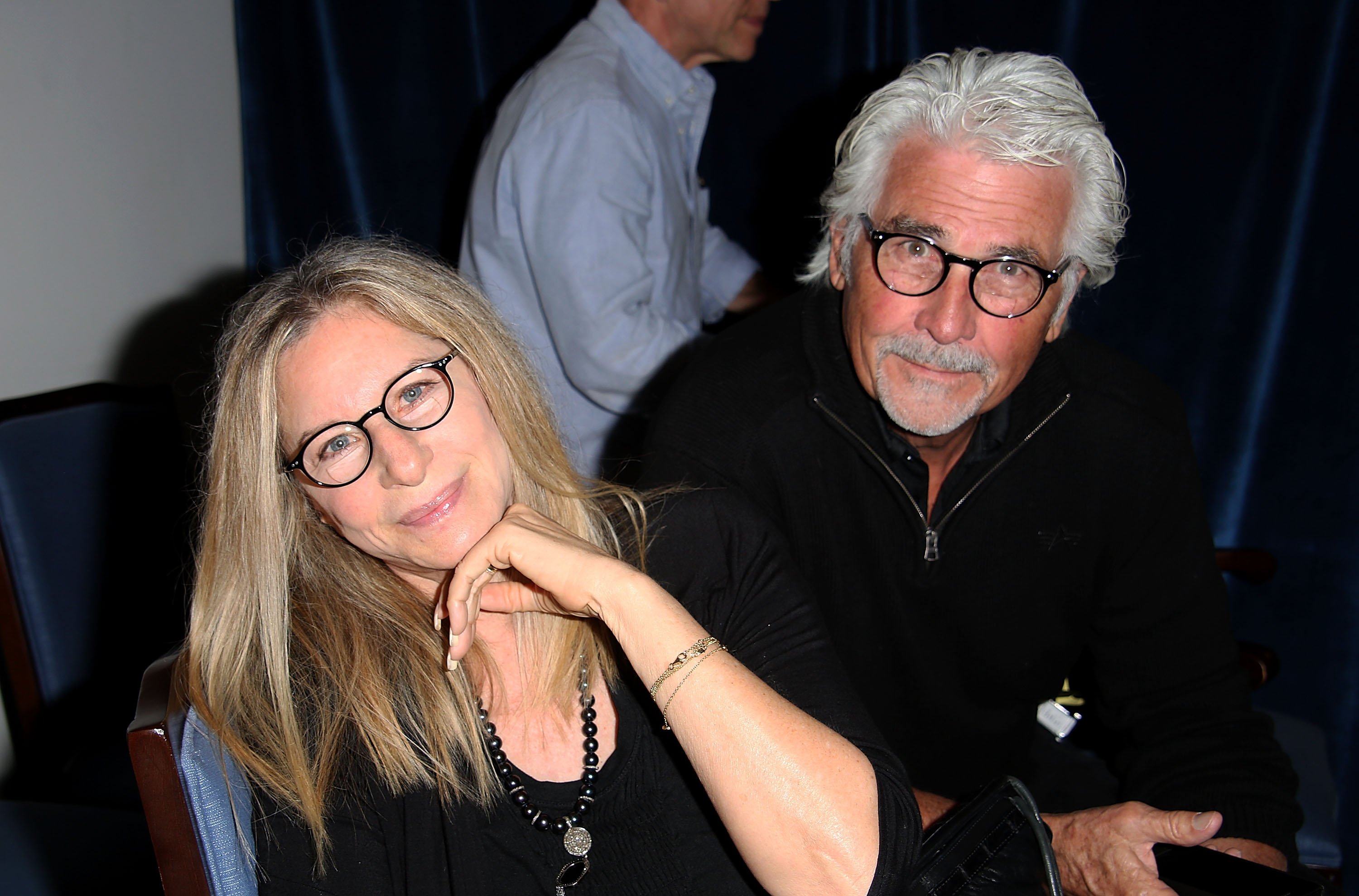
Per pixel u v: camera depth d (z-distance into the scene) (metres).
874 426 1.20
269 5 2.43
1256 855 1.18
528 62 2.48
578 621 0.99
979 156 1.05
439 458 0.90
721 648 0.89
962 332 1.09
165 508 1.72
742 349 1.30
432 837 0.93
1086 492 1.25
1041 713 1.52
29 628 1.56
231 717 0.93
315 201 2.58
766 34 2.38
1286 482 2.22
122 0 2.15
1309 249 2.09
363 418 0.87
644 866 0.95
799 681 0.98
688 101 1.93
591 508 1.06
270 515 0.92
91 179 2.11
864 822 0.84
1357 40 1.95
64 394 1.62
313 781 0.92
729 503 1.10
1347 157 2.01
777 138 2.47
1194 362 2.26
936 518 1.24
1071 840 1.15
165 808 0.83
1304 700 2.29
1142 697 1.37
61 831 1.37
